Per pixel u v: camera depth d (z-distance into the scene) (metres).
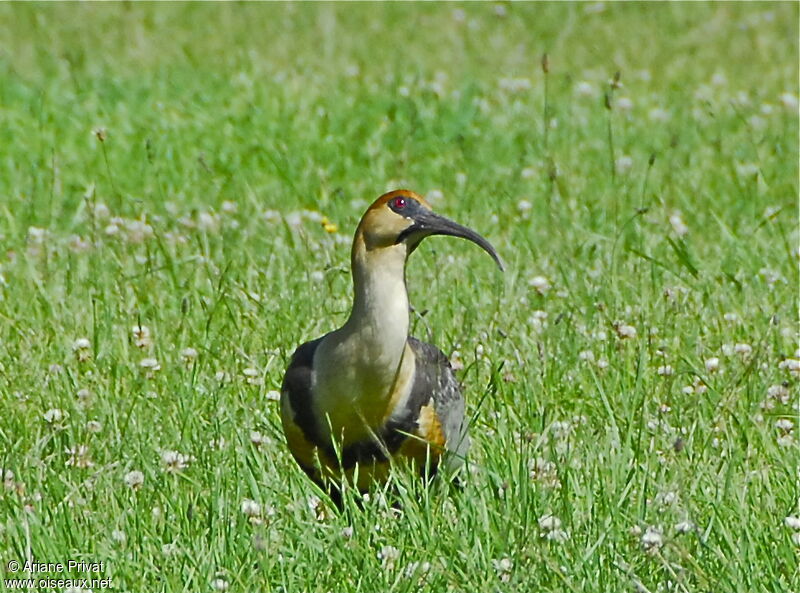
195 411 10.79
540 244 15.71
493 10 31.05
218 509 8.88
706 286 14.10
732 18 30.17
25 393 11.20
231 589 8.16
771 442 10.52
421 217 9.67
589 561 8.45
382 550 8.57
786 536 8.87
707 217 16.89
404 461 9.80
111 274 14.11
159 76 23.31
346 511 9.22
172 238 15.25
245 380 11.52
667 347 12.23
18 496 9.05
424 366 9.91
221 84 22.83
